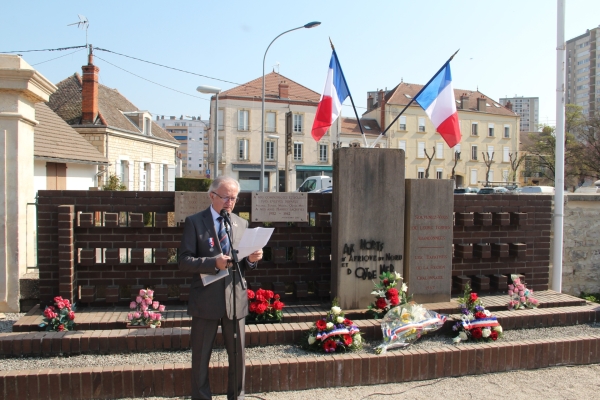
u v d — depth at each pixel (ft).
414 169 187.52
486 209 23.22
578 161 144.46
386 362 15.34
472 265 22.99
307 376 14.78
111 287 19.34
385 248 20.04
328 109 22.12
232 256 12.02
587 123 146.82
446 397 14.48
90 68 82.94
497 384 15.47
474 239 23.11
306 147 172.65
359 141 179.52
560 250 25.38
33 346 15.40
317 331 16.17
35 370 13.70
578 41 366.22
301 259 20.89
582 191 61.46
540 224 24.06
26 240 20.61
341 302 19.65
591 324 19.98
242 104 165.58
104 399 13.73
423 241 20.67
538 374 16.34
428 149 188.85
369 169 19.85
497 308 20.99
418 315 17.35
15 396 13.30
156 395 13.94
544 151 174.70
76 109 86.58
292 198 20.79
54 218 19.20
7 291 19.77
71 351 15.57
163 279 19.85
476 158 199.41
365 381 15.20
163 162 111.55
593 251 28.86
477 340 17.39
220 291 12.54
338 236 19.62
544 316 19.51
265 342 16.57
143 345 15.89
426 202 20.66
